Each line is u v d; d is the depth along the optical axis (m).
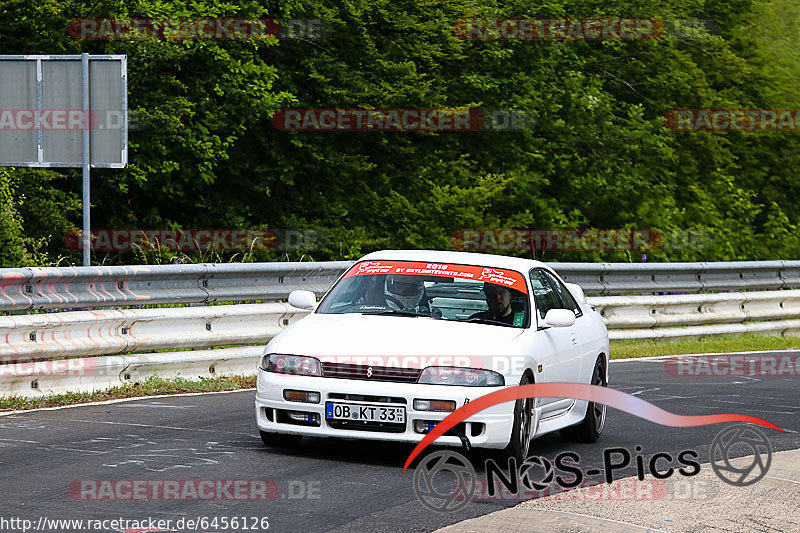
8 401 26.05
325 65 63.28
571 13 78.56
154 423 24.64
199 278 33.38
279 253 64.00
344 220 66.62
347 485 19.02
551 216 75.31
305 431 20.86
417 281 23.98
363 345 21.05
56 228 54.00
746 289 59.25
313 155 62.44
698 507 18.72
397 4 68.31
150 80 55.69
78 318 28.27
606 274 50.66
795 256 92.31
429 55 67.31
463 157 72.94
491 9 73.38
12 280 26.89
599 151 79.38
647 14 81.81
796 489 20.48
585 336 26.30
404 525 16.42
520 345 21.83
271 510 16.91
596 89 79.12
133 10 54.38
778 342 52.84
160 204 62.59
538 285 25.09
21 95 35.25
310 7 61.69
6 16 54.06
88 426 23.89
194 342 31.97
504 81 73.81
